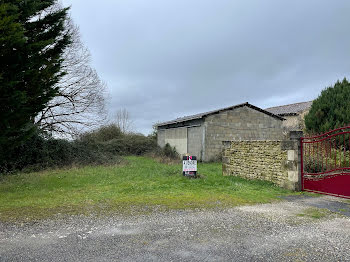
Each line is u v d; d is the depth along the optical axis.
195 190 7.81
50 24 9.51
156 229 4.46
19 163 12.84
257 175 9.47
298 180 7.89
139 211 5.59
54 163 13.91
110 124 26.48
